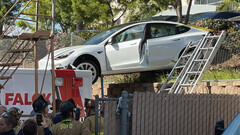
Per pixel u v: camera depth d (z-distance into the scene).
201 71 18.50
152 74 23.03
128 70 20.77
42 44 26.78
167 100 11.86
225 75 20.12
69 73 15.66
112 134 11.16
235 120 9.52
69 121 10.30
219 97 13.31
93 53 20.41
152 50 20.78
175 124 12.01
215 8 35.25
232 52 21.86
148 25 21.12
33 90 14.83
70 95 15.62
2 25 36.84
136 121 11.25
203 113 12.80
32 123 9.40
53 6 13.74
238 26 25.58
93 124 11.77
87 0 35.41
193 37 21.28
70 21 39.78
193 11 34.75
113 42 20.97
